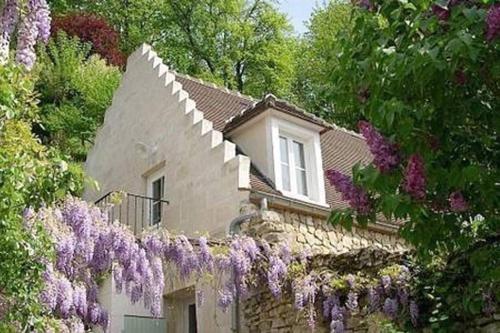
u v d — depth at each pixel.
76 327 8.09
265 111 12.43
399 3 4.59
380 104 4.32
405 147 4.40
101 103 23.45
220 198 11.74
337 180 4.97
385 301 8.23
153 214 13.54
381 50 4.38
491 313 6.98
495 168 4.49
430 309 7.74
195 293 11.68
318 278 9.46
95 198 15.57
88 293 8.68
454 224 4.65
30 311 6.20
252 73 29.69
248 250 9.88
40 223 6.27
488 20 3.91
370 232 12.51
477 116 4.46
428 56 3.87
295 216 11.45
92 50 28.06
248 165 11.62
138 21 30.62
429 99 4.35
